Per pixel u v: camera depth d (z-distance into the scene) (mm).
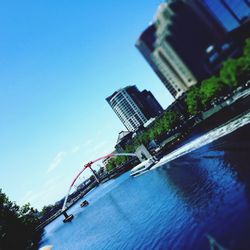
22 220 66750
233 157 26781
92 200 119875
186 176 36438
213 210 20266
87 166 127312
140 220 34750
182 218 23859
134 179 74125
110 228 44188
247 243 14344
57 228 96625
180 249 19766
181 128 67562
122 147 133375
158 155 69625
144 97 129125
